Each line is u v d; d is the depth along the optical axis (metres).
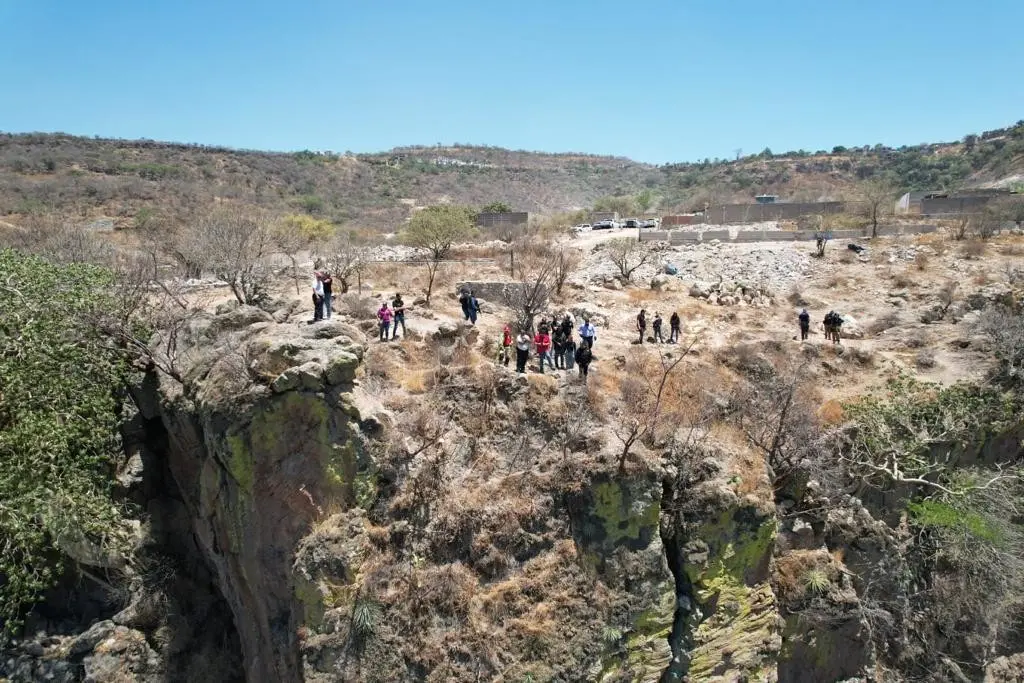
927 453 24.62
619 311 32.81
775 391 23.23
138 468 21.08
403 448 16.98
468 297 25.86
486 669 15.70
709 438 20.02
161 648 19.44
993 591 22.77
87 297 21.61
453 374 19.64
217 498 17.56
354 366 16.78
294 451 16.34
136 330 22.53
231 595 18.50
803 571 19.86
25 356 20.14
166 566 20.45
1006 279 39.38
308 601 15.48
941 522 22.48
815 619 19.66
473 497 17.14
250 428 16.27
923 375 28.48
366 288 33.97
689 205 94.12
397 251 48.44
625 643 17.16
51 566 20.16
